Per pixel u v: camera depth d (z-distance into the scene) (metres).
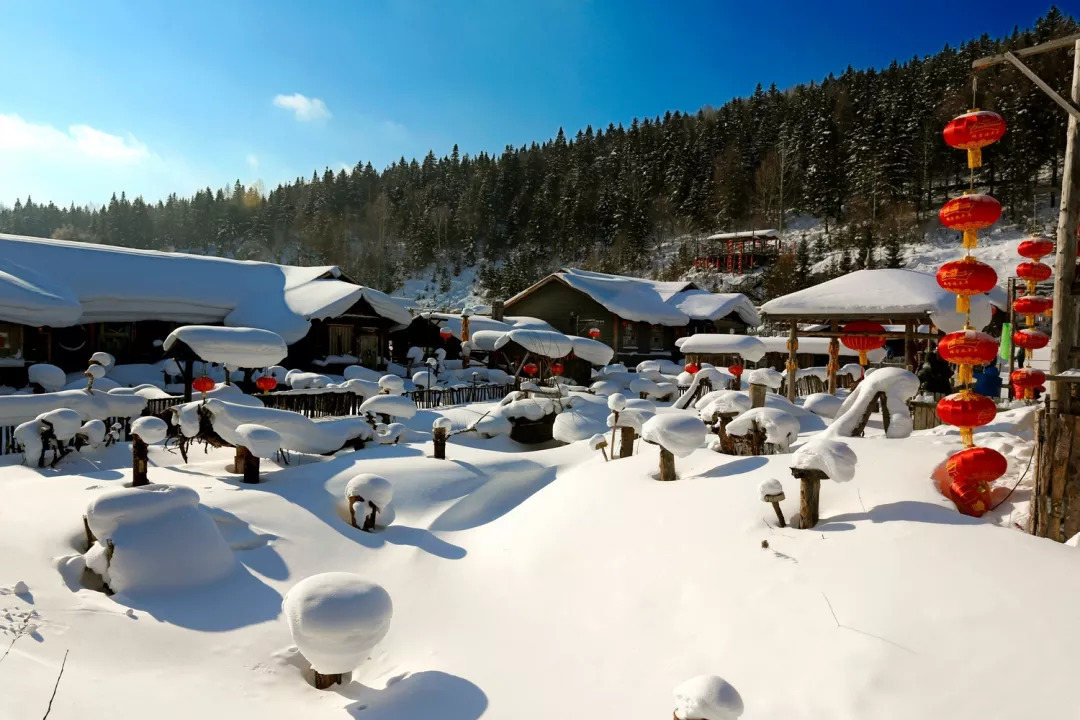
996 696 3.76
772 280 59.97
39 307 20.84
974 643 4.15
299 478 10.28
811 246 69.19
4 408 11.86
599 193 97.69
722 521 6.62
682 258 75.00
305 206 126.94
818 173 79.06
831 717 4.03
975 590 4.57
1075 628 4.04
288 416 11.52
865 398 8.70
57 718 3.89
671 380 27.00
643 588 6.09
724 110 109.19
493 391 24.78
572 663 5.36
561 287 40.88
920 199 70.62
